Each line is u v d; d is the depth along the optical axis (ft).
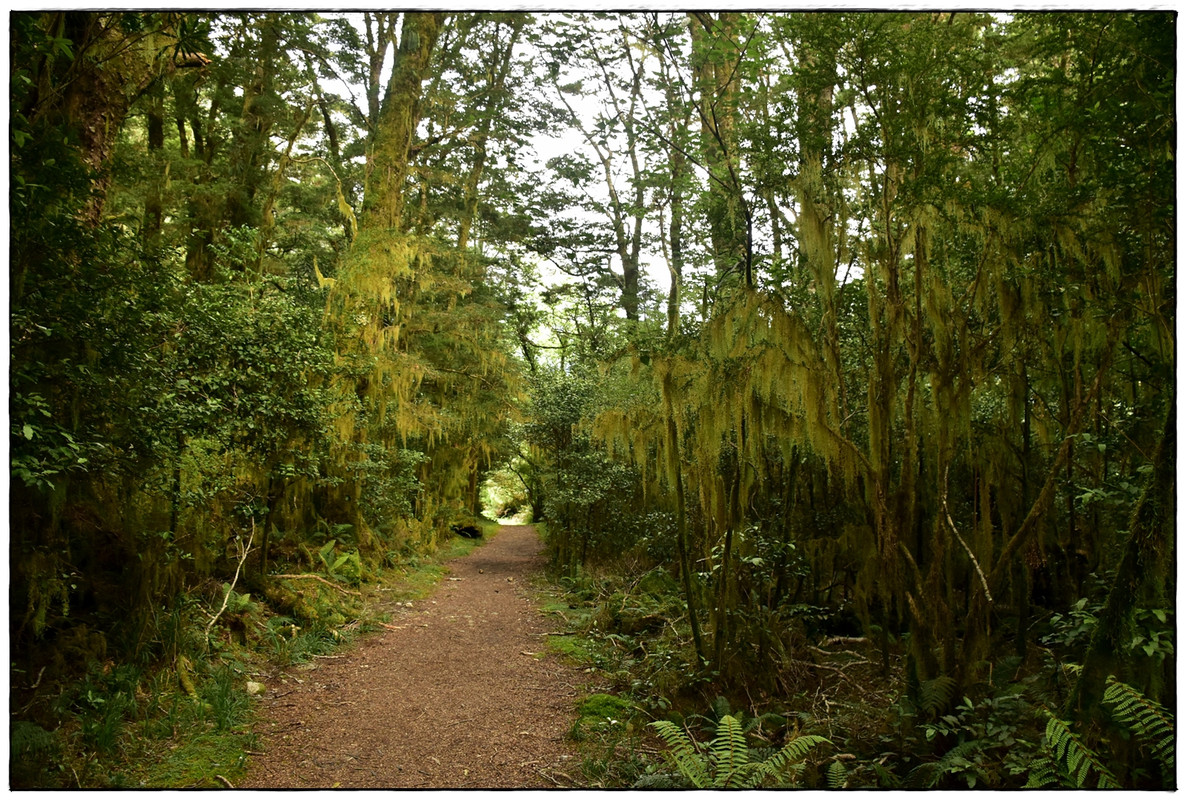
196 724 13.96
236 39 35.35
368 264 30.66
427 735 14.94
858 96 14.82
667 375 16.74
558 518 39.22
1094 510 16.25
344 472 30.81
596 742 14.67
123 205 31.50
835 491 20.15
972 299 15.07
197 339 17.26
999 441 15.93
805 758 12.53
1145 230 12.87
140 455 14.51
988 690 13.96
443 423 38.78
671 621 21.63
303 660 19.17
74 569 15.52
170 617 16.15
